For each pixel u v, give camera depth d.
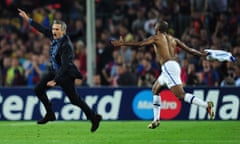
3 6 80.94
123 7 78.38
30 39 75.94
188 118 58.72
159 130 48.31
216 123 54.34
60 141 41.62
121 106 58.94
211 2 73.81
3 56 73.50
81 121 57.34
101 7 78.81
